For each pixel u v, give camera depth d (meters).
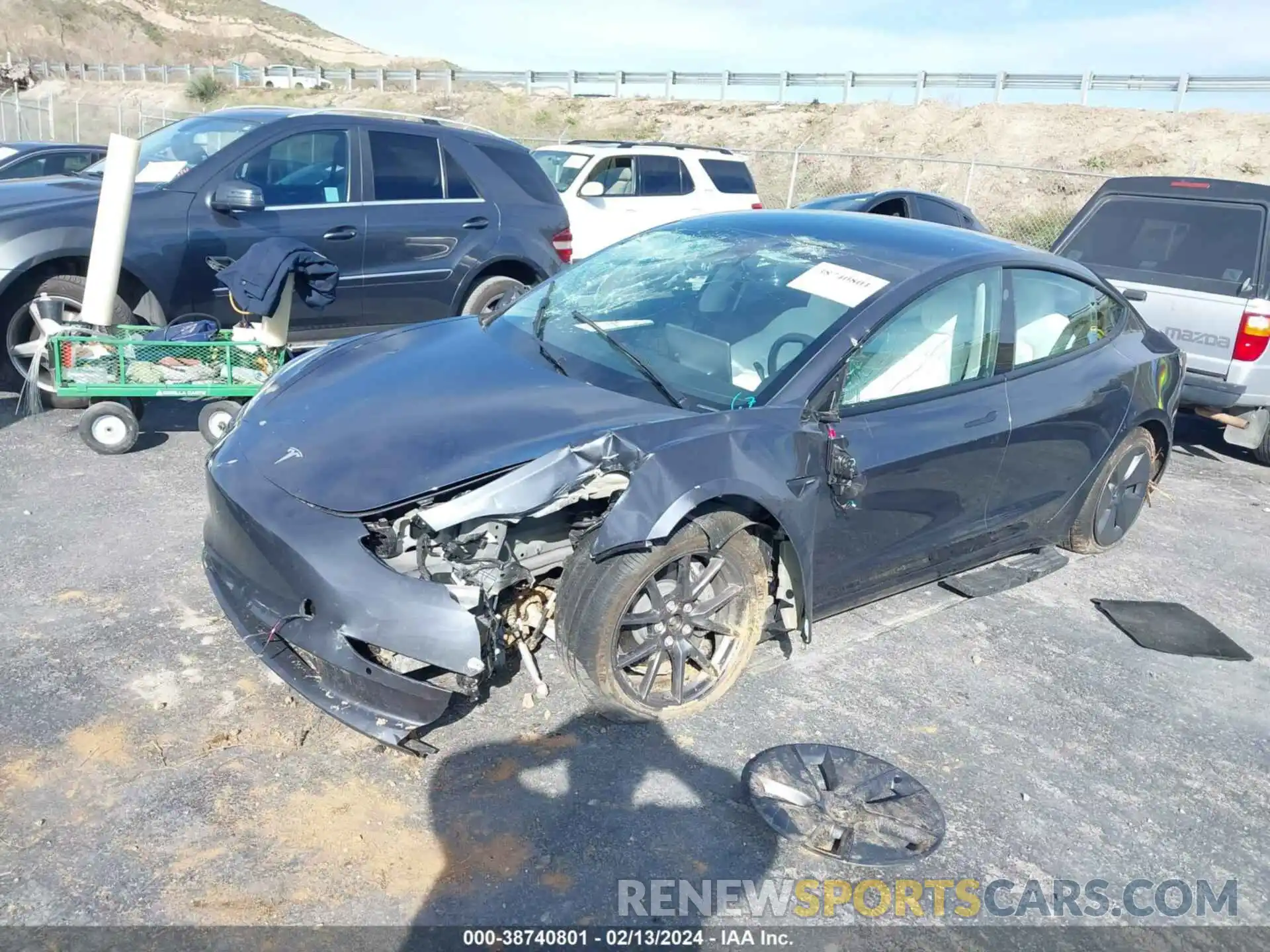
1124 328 5.05
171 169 6.12
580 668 3.16
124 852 2.62
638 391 3.55
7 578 3.98
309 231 6.37
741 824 2.94
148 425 6.05
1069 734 3.60
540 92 38.03
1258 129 23.91
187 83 39.22
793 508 3.33
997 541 4.50
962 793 3.20
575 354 3.83
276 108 6.90
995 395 4.16
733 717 3.47
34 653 3.47
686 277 4.18
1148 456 5.18
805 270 4.04
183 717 3.20
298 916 2.47
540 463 2.94
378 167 6.73
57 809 2.75
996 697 3.79
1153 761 3.49
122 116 30.12
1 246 5.55
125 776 2.91
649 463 3.05
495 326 4.26
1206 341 6.82
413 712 2.90
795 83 32.66
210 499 3.33
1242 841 3.12
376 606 2.83
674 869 2.74
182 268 6.00
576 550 3.17
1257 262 6.70
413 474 3.00
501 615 3.21
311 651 2.89
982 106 27.91
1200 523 5.97
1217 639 4.43
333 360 3.92
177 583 4.05
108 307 5.39
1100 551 5.27
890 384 3.81
